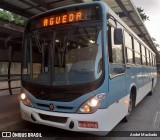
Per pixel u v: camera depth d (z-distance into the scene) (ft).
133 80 21.66
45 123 14.71
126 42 19.80
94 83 13.39
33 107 15.51
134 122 21.02
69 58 14.67
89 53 14.21
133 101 22.74
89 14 14.62
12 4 28.71
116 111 15.58
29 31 17.08
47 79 14.98
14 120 18.44
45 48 15.76
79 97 13.51
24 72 16.65
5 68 38.34
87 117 13.23
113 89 14.79
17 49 37.19
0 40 35.91
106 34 14.07
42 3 28.19
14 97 29.96
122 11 36.09
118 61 16.53
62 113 13.88
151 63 41.52
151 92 41.55
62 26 15.40
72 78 14.14
